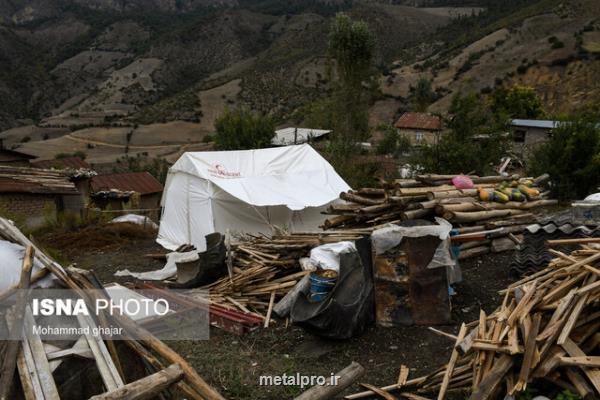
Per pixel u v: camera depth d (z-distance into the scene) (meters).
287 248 9.16
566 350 4.44
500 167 21.61
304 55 98.44
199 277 9.20
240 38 141.12
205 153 14.02
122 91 112.31
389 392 5.49
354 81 30.27
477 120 19.16
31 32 162.00
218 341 7.13
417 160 19.78
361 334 7.08
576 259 5.62
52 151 63.81
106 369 4.22
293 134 35.47
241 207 13.01
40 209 17.61
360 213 9.79
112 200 25.50
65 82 124.00
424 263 7.39
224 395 5.60
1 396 3.83
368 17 129.38
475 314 7.67
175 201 14.15
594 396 4.08
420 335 7.01
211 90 90.75
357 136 30.50
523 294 5.35
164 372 4.17
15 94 111.44
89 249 13.99
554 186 20.08
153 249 13.98
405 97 71.44
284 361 6.45
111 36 158.00
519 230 10.71
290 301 7.82
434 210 9.34
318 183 14.50
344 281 7.55
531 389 4.46
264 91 84.19
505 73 68.25
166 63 128.38
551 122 32.31
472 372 5.13
